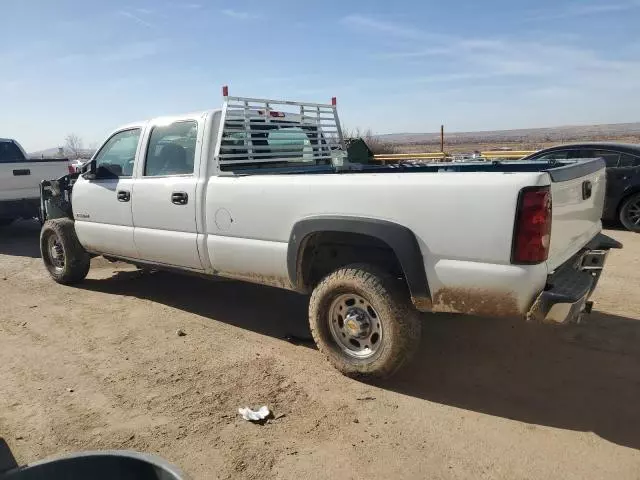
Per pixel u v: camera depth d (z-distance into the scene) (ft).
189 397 12.69
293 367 14.23
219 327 17.46
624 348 15.01
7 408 12.35
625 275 22.52
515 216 10.80
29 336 16.89
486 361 14.51
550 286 11.23
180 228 16.87
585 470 9.80
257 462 10.21
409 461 10.16
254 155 17.39
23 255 30.45
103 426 11.51
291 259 14.01
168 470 6.71
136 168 18.43
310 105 20.21
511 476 9.68
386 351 12.60
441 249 11.68
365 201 12.57
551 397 12.48
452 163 17.95
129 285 22.74
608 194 33.83
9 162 32.86
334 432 11.17
